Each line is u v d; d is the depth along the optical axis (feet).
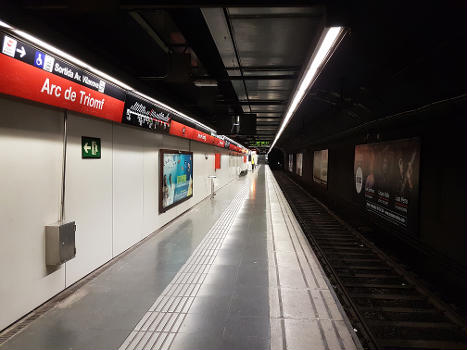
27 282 9.80
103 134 14.37
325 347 8.23
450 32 10.81
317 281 12.78
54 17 10.12
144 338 8.59
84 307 10.39
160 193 21.65
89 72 12.03
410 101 17.15
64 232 10.77
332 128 37.91
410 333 11.18
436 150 17.08
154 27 13.35
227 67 18.25
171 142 24.57
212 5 7.41
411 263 19.81
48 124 10.68
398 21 11.66
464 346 10.20
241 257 15.96
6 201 9.01
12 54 8.39
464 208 14.66
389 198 23.13
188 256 16.03
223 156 56.24
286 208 32.30
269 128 53.83
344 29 8.27
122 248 16.39
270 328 9.14
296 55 16.14
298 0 7.38
